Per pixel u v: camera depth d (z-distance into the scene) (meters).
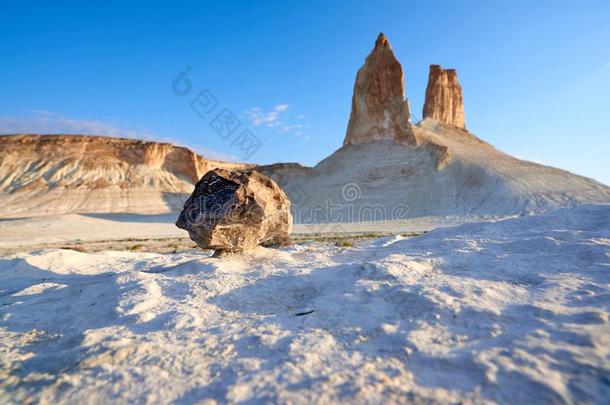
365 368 3.72
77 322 6.17
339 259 10.73
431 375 3.52
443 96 84.69
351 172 59.50
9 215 52.34
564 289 5.56
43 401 3.52
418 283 6.23
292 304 6.56
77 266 12.71
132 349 4.50
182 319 5.66
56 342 5.30
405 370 3.65
